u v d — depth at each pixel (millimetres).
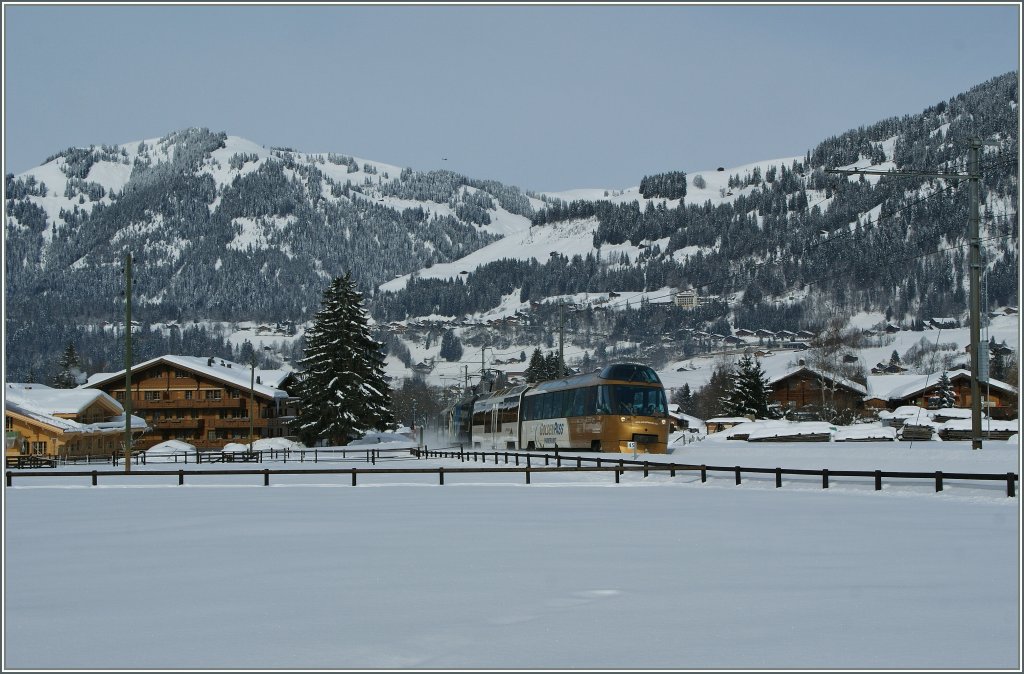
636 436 50500
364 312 96625
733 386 110125
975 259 38125
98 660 10664
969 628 11688
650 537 20281
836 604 13070
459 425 84000
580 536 20578
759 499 30047
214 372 113562
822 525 22125
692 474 41906
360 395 94062
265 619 12547
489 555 17797
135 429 98312
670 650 10812
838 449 47406
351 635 11633
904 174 37125
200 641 11422
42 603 13734
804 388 110500
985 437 62156
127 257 57031
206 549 19141
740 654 10625
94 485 41531
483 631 11781
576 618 12422
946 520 22781
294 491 37688
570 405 54500
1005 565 16109
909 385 109000
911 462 39062
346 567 16531
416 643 11234
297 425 95875
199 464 72062
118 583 15281
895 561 16594
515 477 43938
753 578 15117
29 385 101438
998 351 113250
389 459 71312
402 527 22750
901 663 10234
